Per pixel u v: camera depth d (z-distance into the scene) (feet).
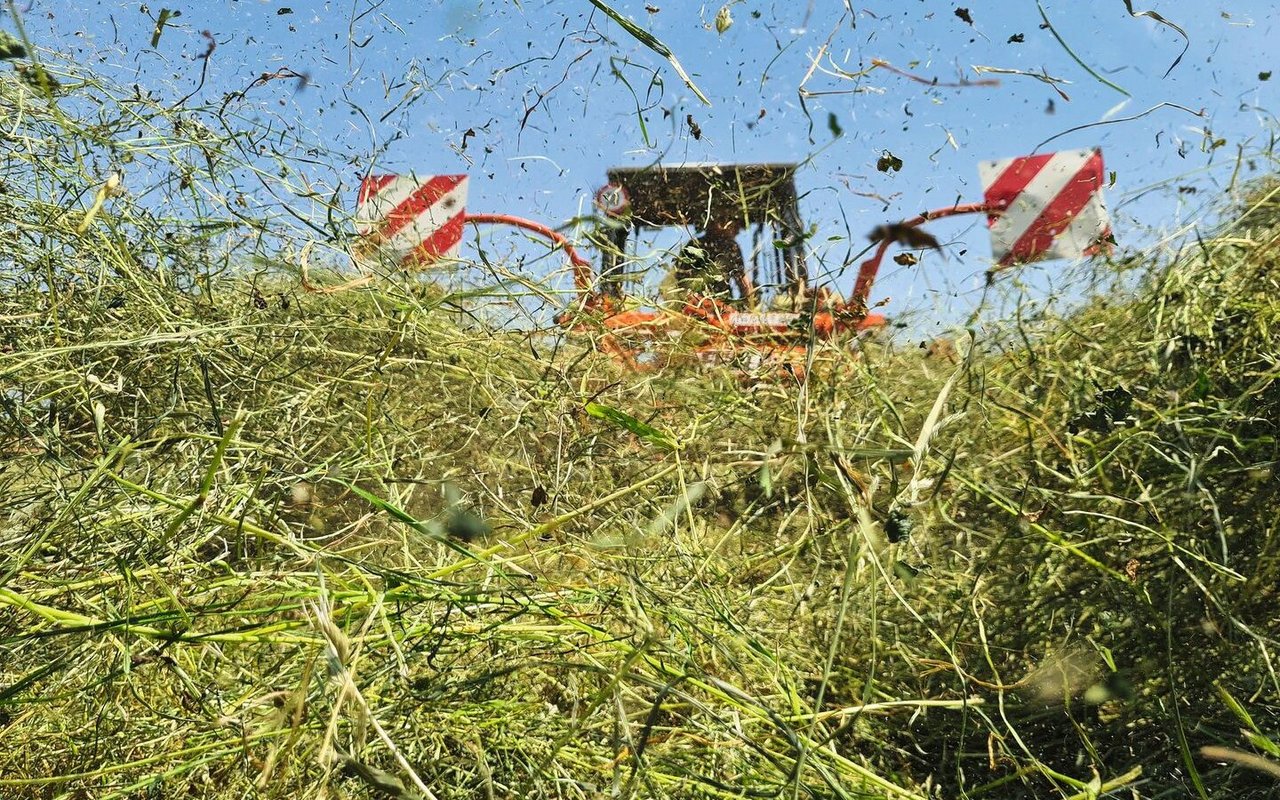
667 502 8.16
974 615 5.86
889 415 8.35
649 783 4.81
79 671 5.05
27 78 7.43
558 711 5.55
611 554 7.22
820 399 8.17
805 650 6.69
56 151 8.20
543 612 5.32
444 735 5.02
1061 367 7.60
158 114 8.91
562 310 9.63
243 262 9.75
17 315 7.45
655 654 5.46
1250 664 5.52
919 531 6.84
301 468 8.07
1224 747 5.16
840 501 8.07
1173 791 5.16
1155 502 6.18
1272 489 5.94
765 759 5.20
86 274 8.13
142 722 5.01
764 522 8.38
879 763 5.88
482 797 4.89
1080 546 6.15
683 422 9.52
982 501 7.06
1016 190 15.53
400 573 5.25
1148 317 7.32
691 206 12.10
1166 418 6.10
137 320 8.19
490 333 10.14
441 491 8.02
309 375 8.93
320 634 4.58
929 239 8.02
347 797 4.56
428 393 9.55
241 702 4.82
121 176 8.28
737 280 12.63
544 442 9.16
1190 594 5.86
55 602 5.27
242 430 7.38
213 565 5.68
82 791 4.76
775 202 10.84
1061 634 6.25
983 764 5.89
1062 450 6.60
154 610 5.16
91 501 5.86
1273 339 6.56
